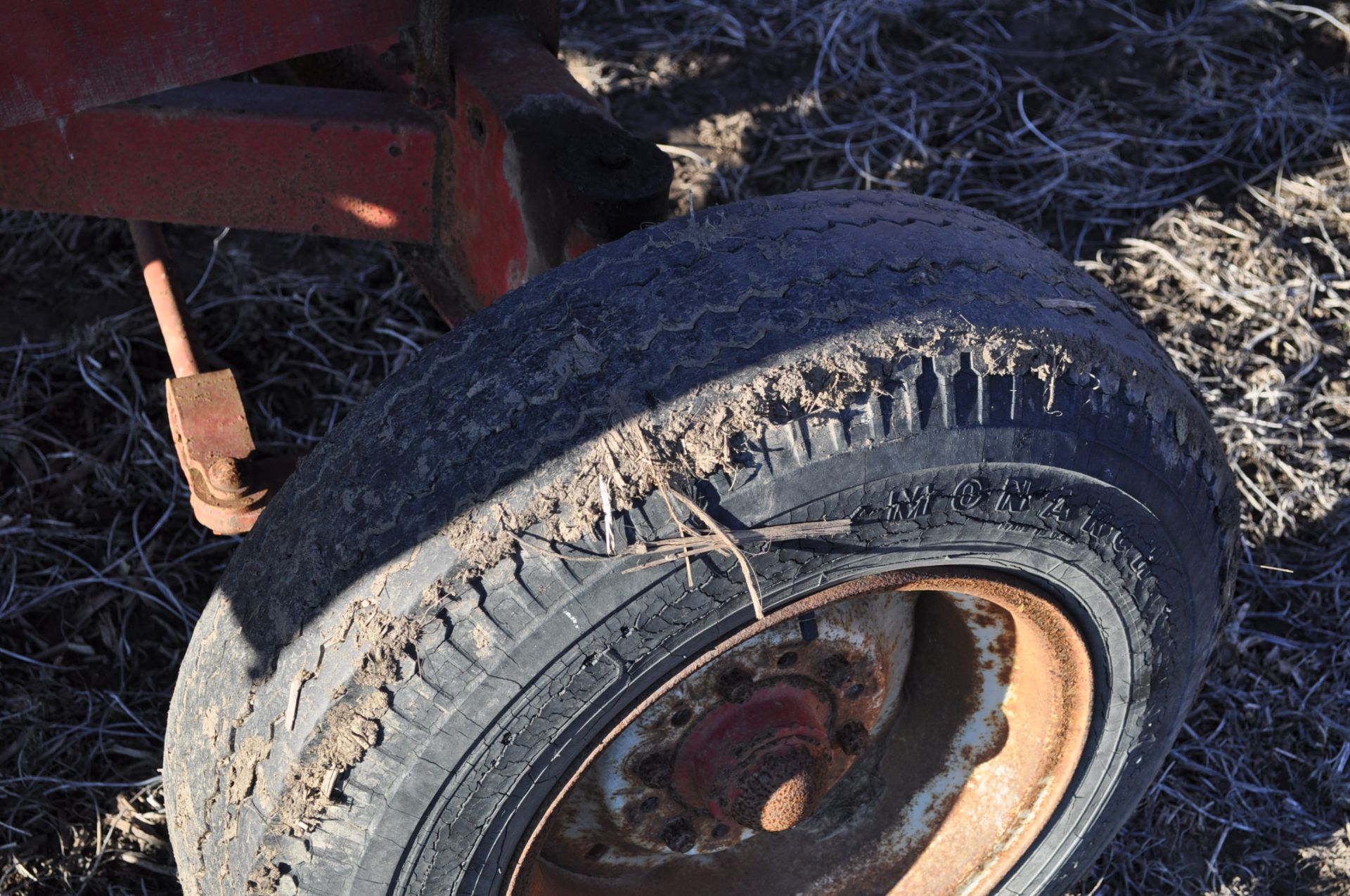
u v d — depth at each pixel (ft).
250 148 7.68
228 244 12.82
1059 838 7.48
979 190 13.94
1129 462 5.99
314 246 12.91
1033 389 5.64
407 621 5.14
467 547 5.12
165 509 10.97
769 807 6.65
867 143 14.32
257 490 7.39
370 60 8.79
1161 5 16.51
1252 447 11.77
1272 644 10.77
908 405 5.36
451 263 8.51
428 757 5.29
